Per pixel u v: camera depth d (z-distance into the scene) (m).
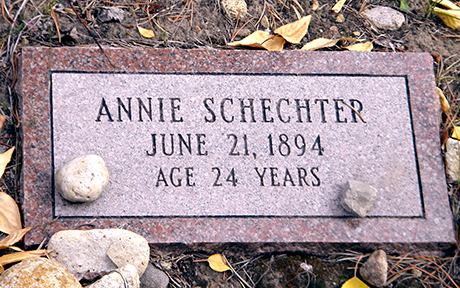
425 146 1.62
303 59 1.63
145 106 1.58
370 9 1.77
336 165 1.59
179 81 1.59
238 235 1.54
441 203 1.59
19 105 1.57
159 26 1.68
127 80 1.58
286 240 1.55
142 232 1.53
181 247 1.54
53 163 1.54
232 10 1.71
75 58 1.58
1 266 1.46
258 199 1.56
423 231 1.58
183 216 1.54
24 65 1.57
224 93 1.60
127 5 1.70
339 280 1.55
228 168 1.57
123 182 1.55
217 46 1.68
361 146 1.60
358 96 1.62
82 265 1.49
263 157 1.58
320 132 1.60
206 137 1.58
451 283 1.57
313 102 1.61
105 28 1.67
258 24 1.72
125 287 1.46
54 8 1.66
